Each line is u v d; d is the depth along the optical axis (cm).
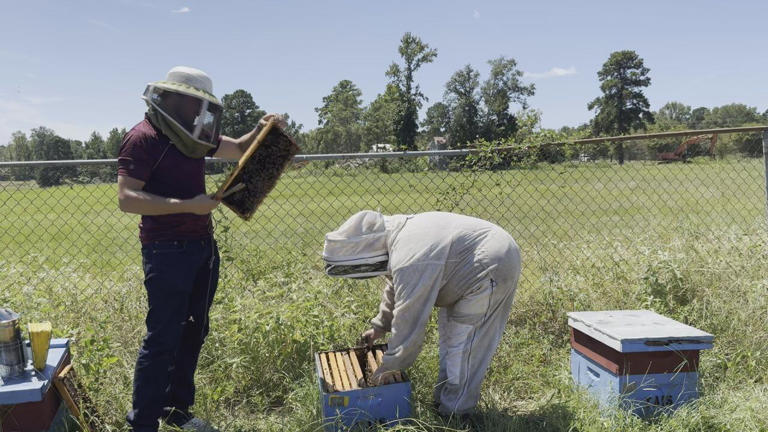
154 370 289
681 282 497
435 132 8575
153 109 273
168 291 284
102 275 569
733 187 1349
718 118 12119
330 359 336
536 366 409
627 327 328
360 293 479
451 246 294
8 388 254
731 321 443
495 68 7925
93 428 307
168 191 286
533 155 491
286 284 475
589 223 898
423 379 367
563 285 498
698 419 305
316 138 9825
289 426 326
